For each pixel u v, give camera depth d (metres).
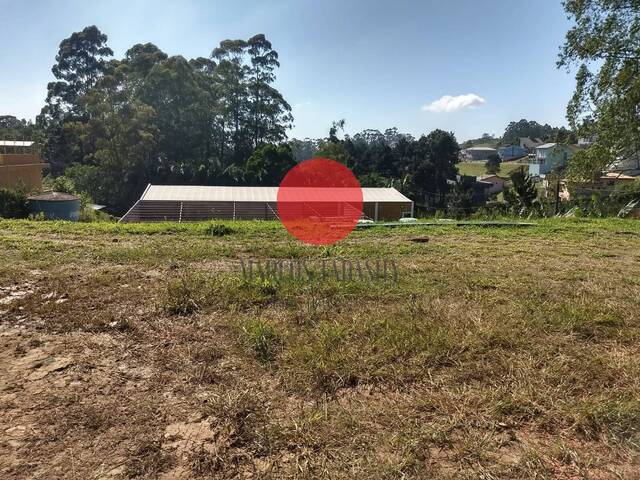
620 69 14.34
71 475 2.00
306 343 3.23
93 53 39.41
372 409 2.50
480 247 7.23
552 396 2.60
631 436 2.29
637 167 20.80
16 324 3.66
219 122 37.81
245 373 2.91
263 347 3.21
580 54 14.91
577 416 2.40
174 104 33.75
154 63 34.88
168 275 5.14
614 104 14.53
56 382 2.78
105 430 2.32
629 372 2.89
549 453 2.16
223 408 2.48
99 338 3.42
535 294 4.50
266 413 2.46
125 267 5.44
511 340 3.31
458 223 10.05
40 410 2.47
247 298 4.18
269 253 6.49
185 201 16.12
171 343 3.33
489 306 4.12
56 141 38.19
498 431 2.33
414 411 2.48
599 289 4.76
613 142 14.95
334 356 3.01
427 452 2.16
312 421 2.37
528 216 12.38
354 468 2.03
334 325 3.52
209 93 36.31
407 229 9.16
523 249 7.09
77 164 33.31
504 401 2.53
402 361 3.00
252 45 38.22
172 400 2.60
